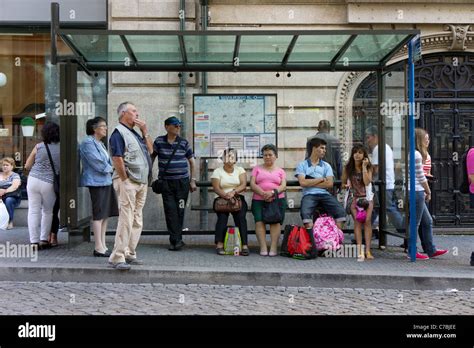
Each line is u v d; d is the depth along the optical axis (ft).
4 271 25.20
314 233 28.89
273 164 29.50
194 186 30.58
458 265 27.43
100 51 29.50
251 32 26.99
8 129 38.75
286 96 35.47
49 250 29.30
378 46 29.04
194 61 31.09
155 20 37.29
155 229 32.60
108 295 23.07
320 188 29.40
